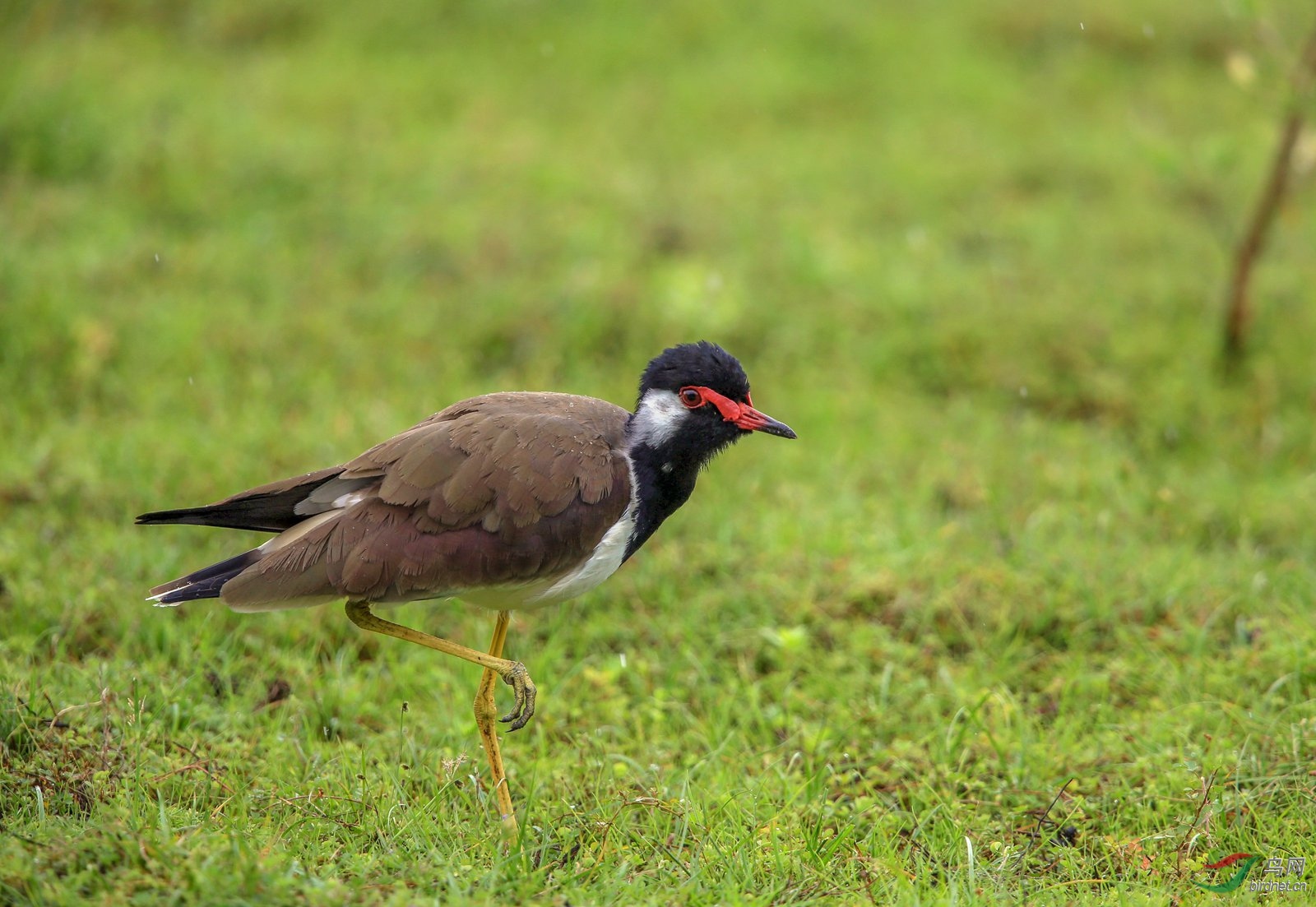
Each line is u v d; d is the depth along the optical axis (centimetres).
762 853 828
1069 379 1530
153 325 1468
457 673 1066
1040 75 2303
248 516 903
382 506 878
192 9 2244
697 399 935
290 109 1994
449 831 833
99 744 872
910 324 1609
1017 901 782
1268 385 1496
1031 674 1071
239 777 880
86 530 1179
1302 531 1264
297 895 700
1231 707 973
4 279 1498
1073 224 1853
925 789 916
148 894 684
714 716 1021
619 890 774
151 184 1744
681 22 2345
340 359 1473
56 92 1856
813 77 2225
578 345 1530
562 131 2039
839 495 1300
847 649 1101
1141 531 1268
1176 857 836
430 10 2319
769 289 1647
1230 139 1672
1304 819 864
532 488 879
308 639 1088
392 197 1786
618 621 1136
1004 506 1302
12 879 689
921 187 1925
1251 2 1462
